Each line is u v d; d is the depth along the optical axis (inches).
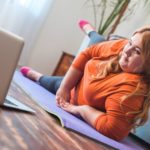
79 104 53.6
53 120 34.3
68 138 29.3
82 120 48.8
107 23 100.0
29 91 50.9
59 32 113.7
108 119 44.5
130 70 48.6
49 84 69.6
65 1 111.3
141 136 67.7
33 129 25.5
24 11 102.0
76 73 57.5
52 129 29.4
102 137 40.8
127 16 94.0
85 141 33.0
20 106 30.8
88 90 50.6
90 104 50.4
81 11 114.6
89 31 77.3
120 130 44.6
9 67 25.8
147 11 85.8
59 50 115.6
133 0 94.2
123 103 44.5
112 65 50.7
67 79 57.1
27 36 105.3
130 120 45.1
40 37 110.9
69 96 57.2
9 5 98.7
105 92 47.9
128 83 46.4
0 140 18.9
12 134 21.2
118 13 97.0
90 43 70.6
